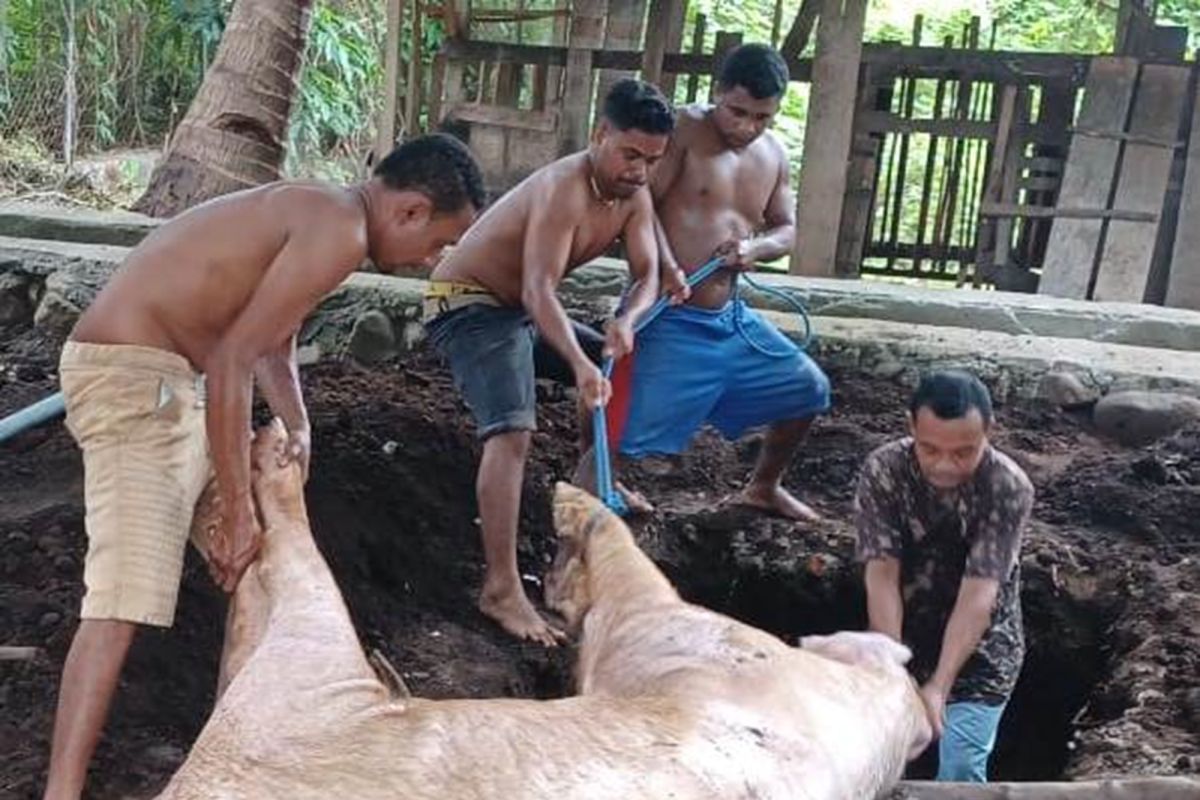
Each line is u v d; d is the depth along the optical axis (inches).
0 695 180.7
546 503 264.7
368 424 273.9
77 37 564.1
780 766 116.7
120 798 169.0
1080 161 377.4
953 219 392.2
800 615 253.9
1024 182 382.6
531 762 108.3
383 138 411.8
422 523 247.9
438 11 406.9
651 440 237.8
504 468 218.2
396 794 104.0
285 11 381.1
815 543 255.9
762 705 122.7
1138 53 377.7
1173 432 293.6
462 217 156.1
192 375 159.2
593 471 237.9
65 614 197.5
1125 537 258.1
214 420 146.8
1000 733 245.6
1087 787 144.3
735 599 257.1
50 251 341.1
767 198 247.6
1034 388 308.2
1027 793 143.0
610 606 139.9
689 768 111.6
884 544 180.5
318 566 138.8
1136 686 204.4
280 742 109.8
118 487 155.3
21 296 338.0
